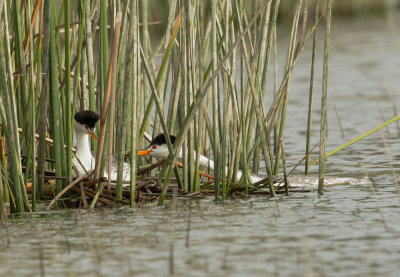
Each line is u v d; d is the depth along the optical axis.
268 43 13.13
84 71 13.40
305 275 8.57
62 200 12.50
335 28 45.72
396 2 51.94
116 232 10.67
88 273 8.82
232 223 11.05
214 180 13.02
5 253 9.73
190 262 9.15
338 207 11.96
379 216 11.22
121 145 12.28
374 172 14.80
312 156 16.91
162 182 13.30
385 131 19.58
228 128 13.78
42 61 11.91
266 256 9.31
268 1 11.32
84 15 12.05
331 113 22.70
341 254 9.33
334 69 32.00
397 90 25.88
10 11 12.32
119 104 13.09
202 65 13.29
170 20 13.22
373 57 34.56
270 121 13.84
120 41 12.16
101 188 12.48
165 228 10.84
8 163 11.91
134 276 8.68
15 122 11.62
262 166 16.16
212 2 12.38
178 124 13.86
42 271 8.71
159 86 13.95
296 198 12.84
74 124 12.91
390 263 8.91
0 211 11.44
